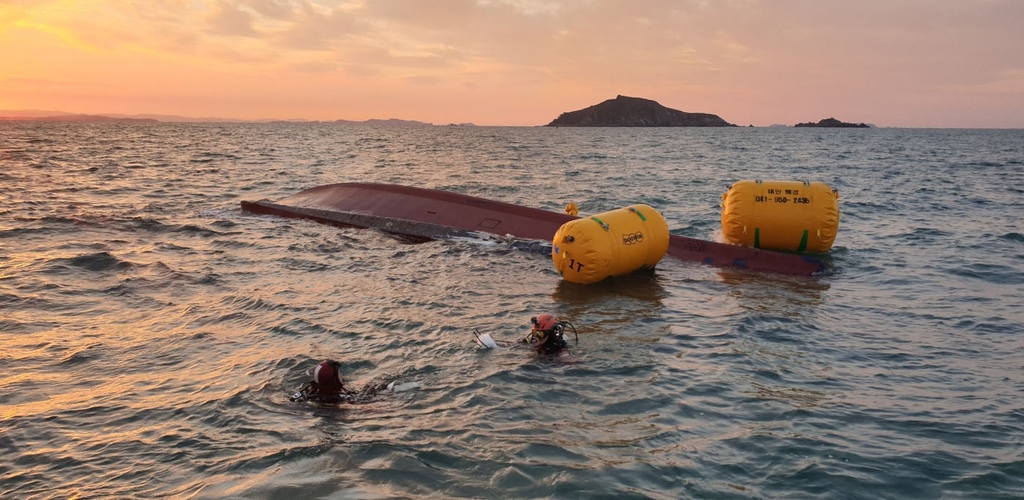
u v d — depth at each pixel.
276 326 10.51
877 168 49.12
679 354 9.36
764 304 12.17
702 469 6.15
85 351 9.38
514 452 6.40
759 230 16.00
